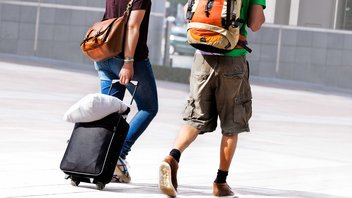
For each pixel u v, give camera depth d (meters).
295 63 56.69
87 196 12.50
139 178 14.69
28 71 40.12
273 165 18.16
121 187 13.58
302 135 25.44
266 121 28.83
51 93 30.62
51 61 51.22
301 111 34.66
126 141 14.02
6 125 20.83
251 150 20.52
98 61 13.95
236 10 12.50
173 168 12.77
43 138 19.09
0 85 31.52
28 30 55.69
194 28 12.63
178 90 38.81
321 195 14.55
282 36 56.59
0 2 55.03
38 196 12.23
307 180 16.30
